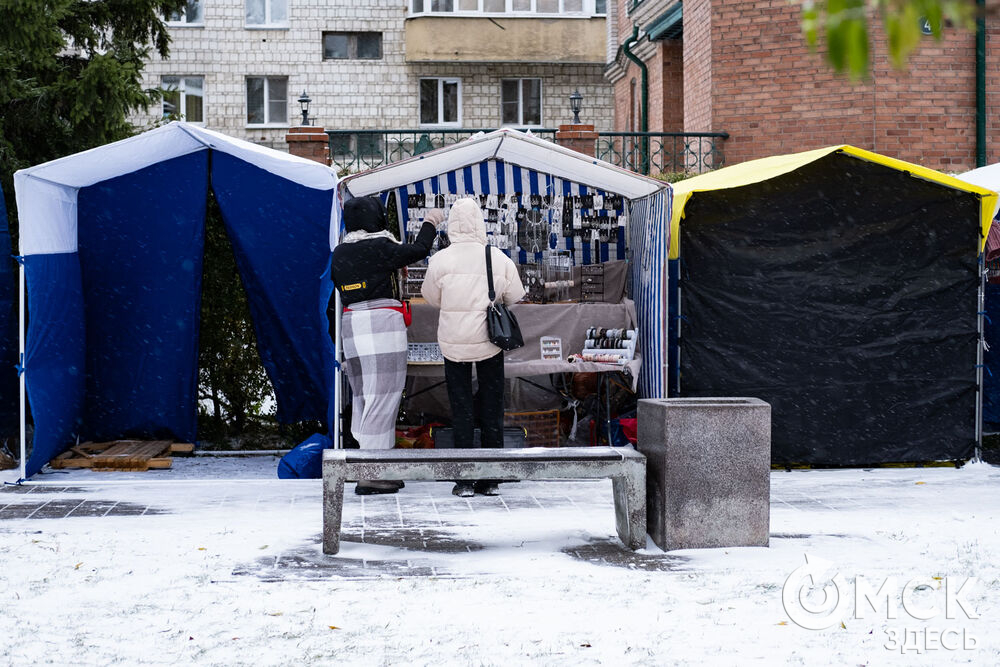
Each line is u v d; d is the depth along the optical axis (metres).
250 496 7.89
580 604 5.04
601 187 9.74
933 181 9.02
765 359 9.07
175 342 9.94
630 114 22.38
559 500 7.73
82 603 5.07
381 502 7.64
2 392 9.37
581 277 10.12
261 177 9.66
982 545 6.29
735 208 9.04
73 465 9.26
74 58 13.15
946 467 9.26
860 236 9.09
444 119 27.94
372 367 7.82
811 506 7.54
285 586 5.37
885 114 14.77
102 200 9.54
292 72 27.55
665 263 8.77
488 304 7.75
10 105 11.79
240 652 4.35
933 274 9.16
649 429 6.42
